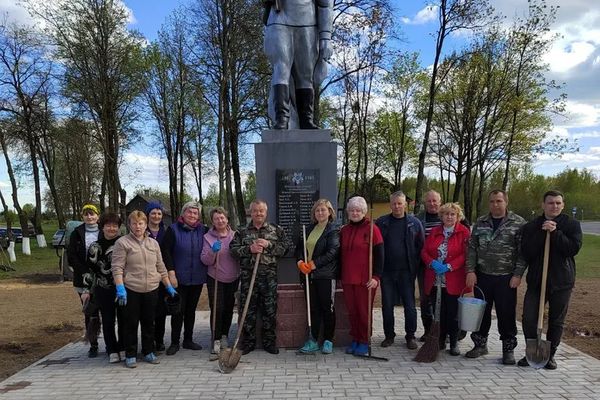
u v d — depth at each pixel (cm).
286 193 627
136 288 541
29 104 2606
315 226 577
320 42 655
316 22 663
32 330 797
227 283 588
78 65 2272
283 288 602
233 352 519
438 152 2894
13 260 2170
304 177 627
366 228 562
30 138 2677
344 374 500
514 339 538
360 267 558
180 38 2795
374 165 3388
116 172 2491
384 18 2028
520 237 538
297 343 592
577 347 622
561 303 520
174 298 559
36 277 1631
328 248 556
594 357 573
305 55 656
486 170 2855
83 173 3609
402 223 606
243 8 2189
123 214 2900
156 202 598
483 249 548
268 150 627
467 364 535
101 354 607
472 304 527
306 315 591
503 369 516
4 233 3859
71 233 590
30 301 1127
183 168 3281
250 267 566
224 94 2295
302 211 627
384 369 516
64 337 747
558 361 543
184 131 3072
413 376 493
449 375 496
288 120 653
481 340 564
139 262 543
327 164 628
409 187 5025
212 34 2250
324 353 571
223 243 588
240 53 2238
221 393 451
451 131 2684
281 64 644
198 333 710
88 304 564
